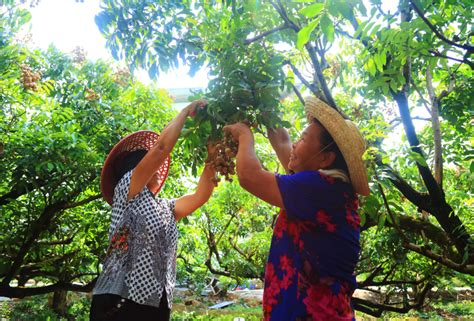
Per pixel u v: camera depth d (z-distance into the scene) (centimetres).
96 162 519
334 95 470
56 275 722
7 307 1090
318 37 328
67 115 535
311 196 177
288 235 182
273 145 230
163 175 252
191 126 229
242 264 793
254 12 283
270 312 179
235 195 790
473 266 396
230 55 256
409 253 609
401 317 970
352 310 184
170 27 308
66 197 573
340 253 178
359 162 182
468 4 300
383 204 373
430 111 431
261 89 215
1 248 625
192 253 898
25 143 510
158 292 207
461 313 1079
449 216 386
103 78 608
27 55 566
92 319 206
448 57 291
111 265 207
